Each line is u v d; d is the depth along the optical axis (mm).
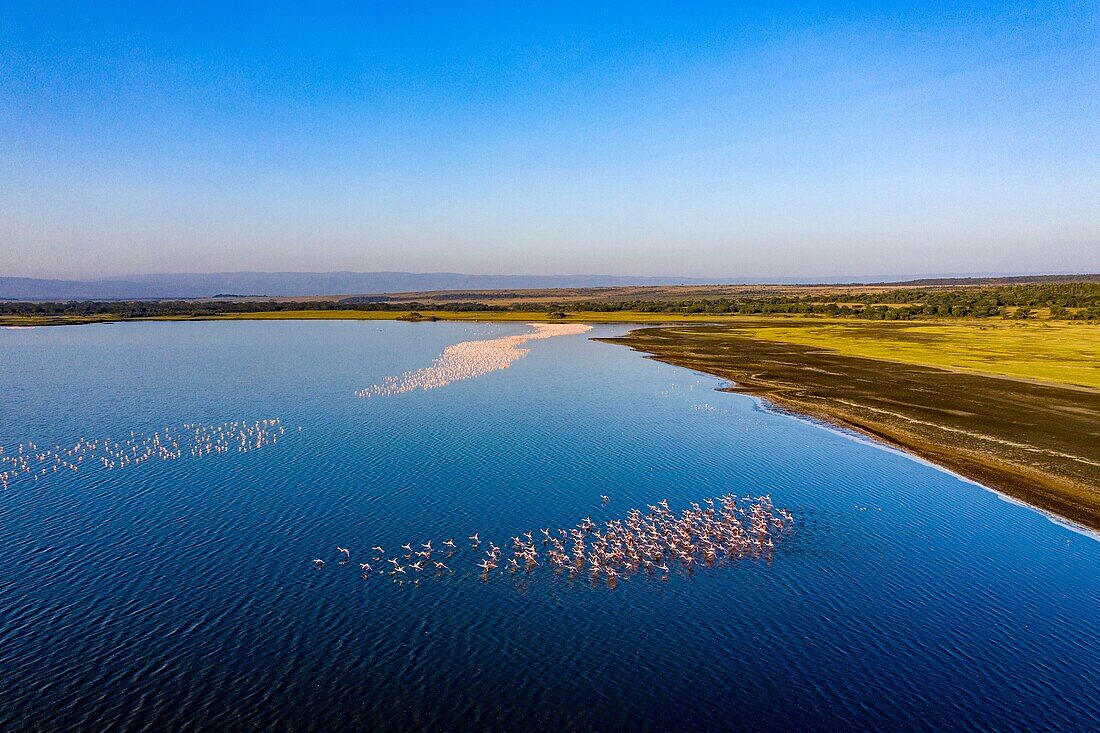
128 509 38000
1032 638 25625
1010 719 21203
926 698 22188
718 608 27781
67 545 33156
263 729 20422
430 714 21219
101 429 57188
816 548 33344
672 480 43812
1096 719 21172
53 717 20766
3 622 26047
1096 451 48594
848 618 27000
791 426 58094
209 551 32656
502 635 25672
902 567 31297
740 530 34750
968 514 37406
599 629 26156
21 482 42656
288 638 25281
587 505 39438
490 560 32000
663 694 22312
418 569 31078
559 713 21344
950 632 26031
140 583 29344
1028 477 43094
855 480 43406
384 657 24141
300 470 45469
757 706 21766
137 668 23297
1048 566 31266
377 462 47406
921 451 49281
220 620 26453
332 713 21172
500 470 45750
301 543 33781
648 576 30484
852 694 22375
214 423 59562
